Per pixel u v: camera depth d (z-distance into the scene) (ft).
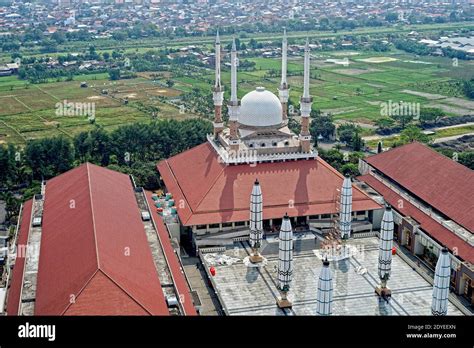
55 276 334.44
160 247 391.45
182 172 526.57
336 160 613.93
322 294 309.63
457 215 429.38
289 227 353.92
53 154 605.31
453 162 483.10
